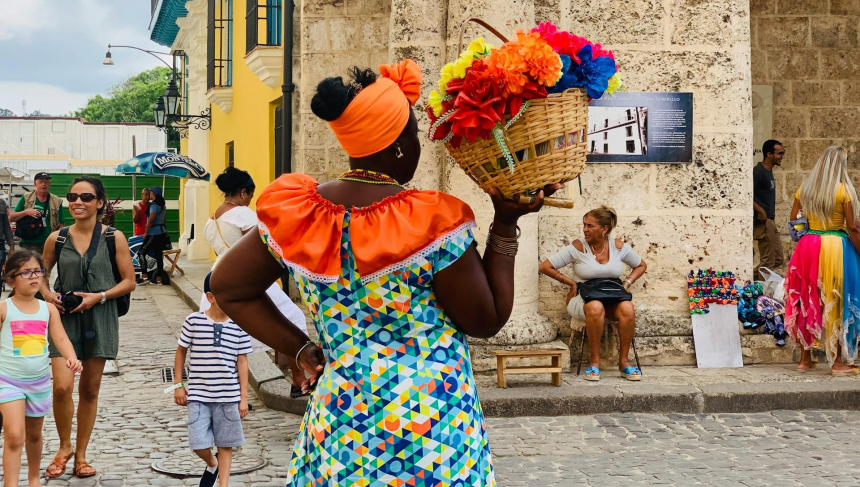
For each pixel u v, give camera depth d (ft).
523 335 27.50
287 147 41.32
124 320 46.37
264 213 8.84
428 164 28.35
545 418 24.22
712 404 24.79
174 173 72.90
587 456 20.76
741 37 29.96
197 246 82.43
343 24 38.50
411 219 8.45
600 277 27.68
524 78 8.43
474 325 8.76
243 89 61.57
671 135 29.71
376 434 8.52
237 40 64.03
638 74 29.68
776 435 22.49
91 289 19.56
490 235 8.95
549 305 29.78
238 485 18.80
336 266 8.54
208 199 82.58
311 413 9.05
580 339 29.40
